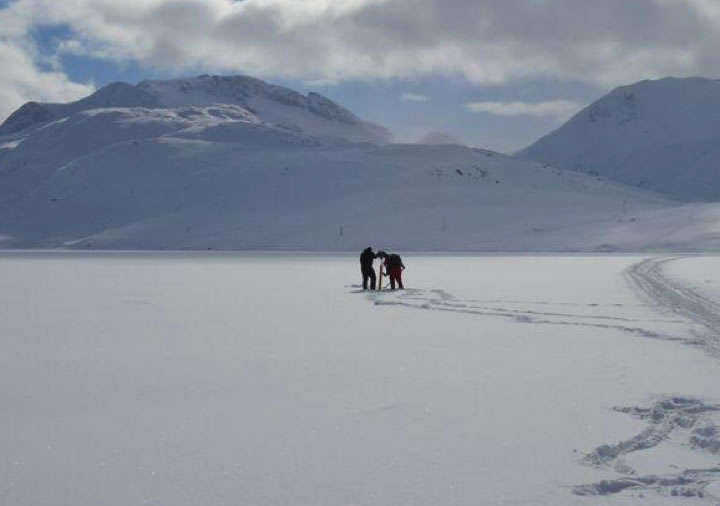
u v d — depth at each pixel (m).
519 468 7.80
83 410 10.23
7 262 73.25
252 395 11.14
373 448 8.48
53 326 19.61
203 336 17.56
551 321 20.47
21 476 7.55
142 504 6.83
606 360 14.13
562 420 9.65
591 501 6.93
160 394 11.23
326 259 83.69
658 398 10.81
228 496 7.02
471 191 190.88
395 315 22.22
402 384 11.88
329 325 19.72
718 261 69.19
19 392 11.38
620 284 35.97
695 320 20.67
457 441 8.74
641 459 8.13
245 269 55.88
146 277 44.56
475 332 18.23
